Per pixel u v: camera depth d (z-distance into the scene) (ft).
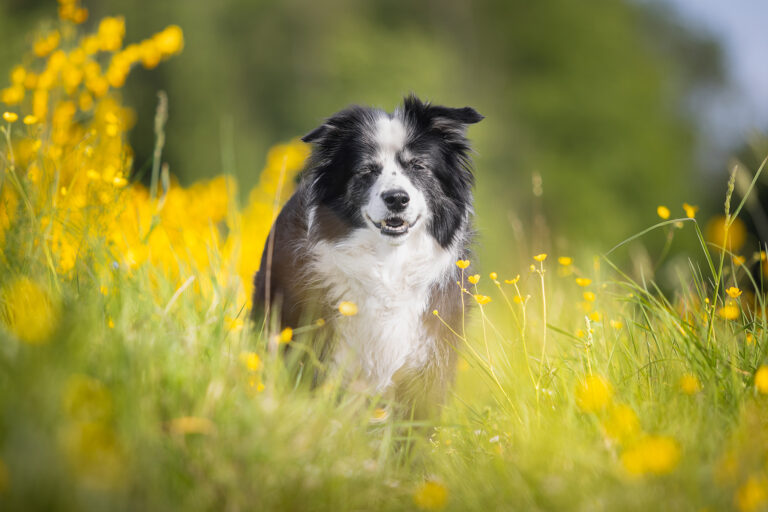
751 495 9.85
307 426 12.89
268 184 33.14
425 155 19.80
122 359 11.85
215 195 29.01
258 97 102.73
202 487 11.12
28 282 13.51
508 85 122.01
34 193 16.94
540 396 14.90
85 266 15.51
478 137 100.78
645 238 86.99
